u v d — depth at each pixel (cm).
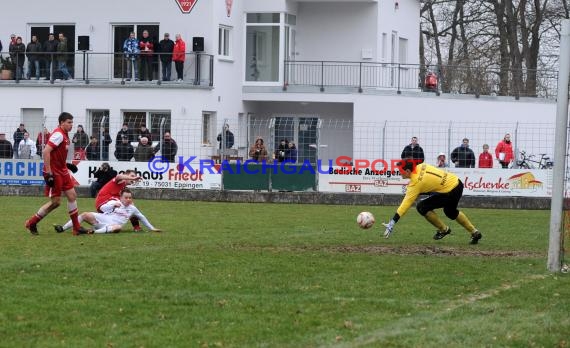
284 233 3978
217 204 5912
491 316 2188
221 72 7825
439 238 3756
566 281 2717
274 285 2567
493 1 10738
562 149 2925
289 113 8375
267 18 8194
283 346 1889
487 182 6053
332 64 8356
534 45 10800
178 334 1972
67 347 1859
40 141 6569
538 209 5947
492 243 3700
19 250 3219
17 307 2208
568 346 1930
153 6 7819
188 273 2744
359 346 1892
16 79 7794
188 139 7119
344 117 8244
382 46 8556
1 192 6488
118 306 2242
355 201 6097
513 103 8225
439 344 1917
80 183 6425
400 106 8106
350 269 2878
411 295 2444
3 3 8131
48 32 8094
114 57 7775
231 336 1961
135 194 6334
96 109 7688
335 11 8412
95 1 7944
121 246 3375
